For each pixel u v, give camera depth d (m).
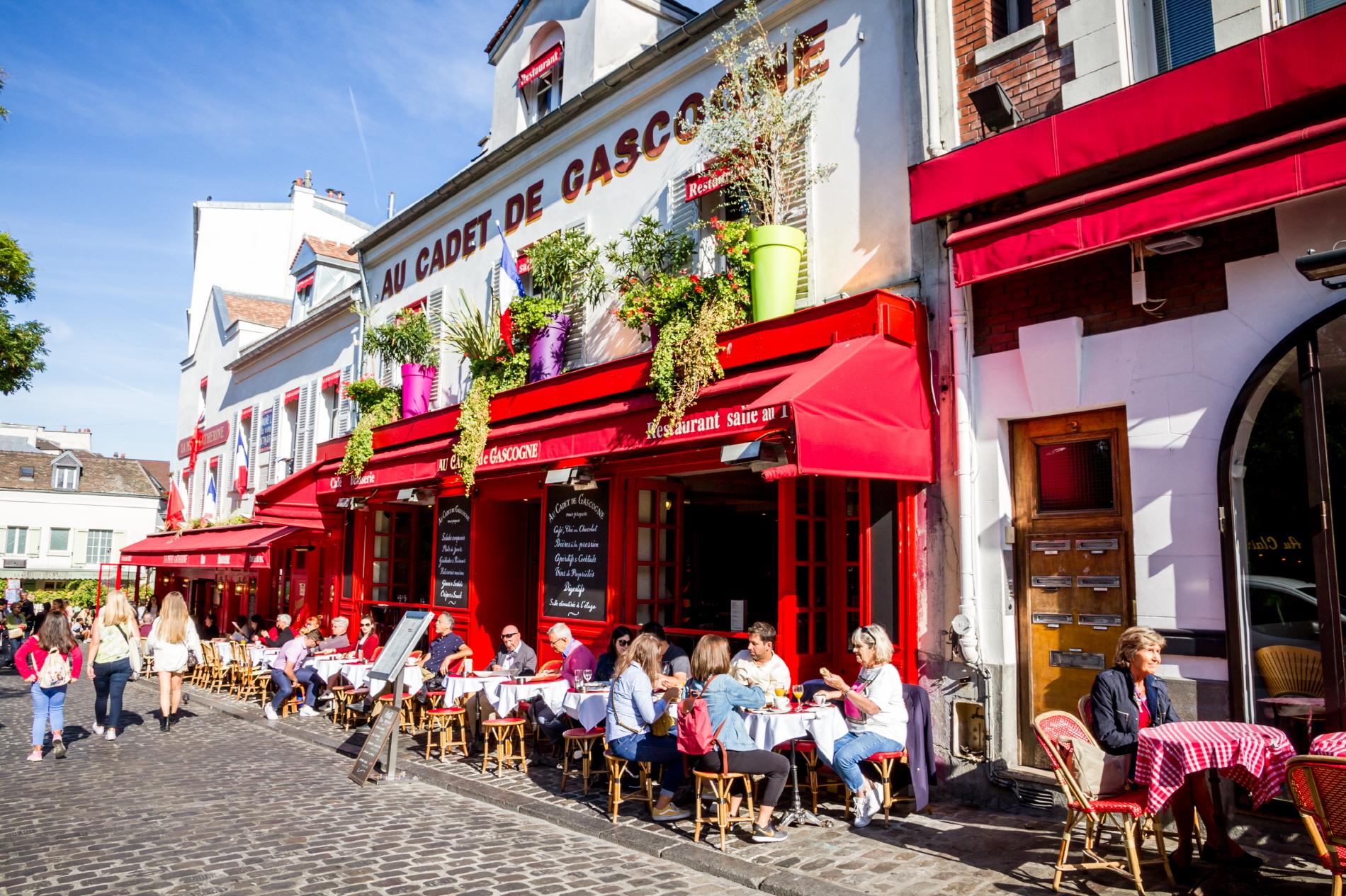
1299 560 5.32
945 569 6.91
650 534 9.85
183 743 10.01
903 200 7.56
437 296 14.45
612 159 10.95
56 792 7.50
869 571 7.46
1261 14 5.56
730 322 7.90
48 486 47.44
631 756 6.36
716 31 9.41
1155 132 5.48
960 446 6.82
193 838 6.07
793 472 5.94
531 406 10.16
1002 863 5.24
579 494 10.17
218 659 14.47
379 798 7.37
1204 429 5.64
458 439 11.00
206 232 29.44
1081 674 6.32
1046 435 6.64
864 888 4.89
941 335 7.11
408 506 14.37
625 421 8.32
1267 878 4.77
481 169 13.23
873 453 6.46
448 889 5.04
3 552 45.28
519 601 12.45
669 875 5.33
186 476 26.52
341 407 17.25
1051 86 6.60
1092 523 6.35
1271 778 4.37
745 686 6.26
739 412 7.12
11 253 13.59
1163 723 5.04
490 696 8.70
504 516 12.41
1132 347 6.04
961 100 7.23
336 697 11.45
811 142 8.41
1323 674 5.06
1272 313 5.40
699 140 9.56
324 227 31.39
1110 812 4.70
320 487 14.27
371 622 11.94
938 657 6.90
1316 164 4.71
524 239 12.49
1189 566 5.64
